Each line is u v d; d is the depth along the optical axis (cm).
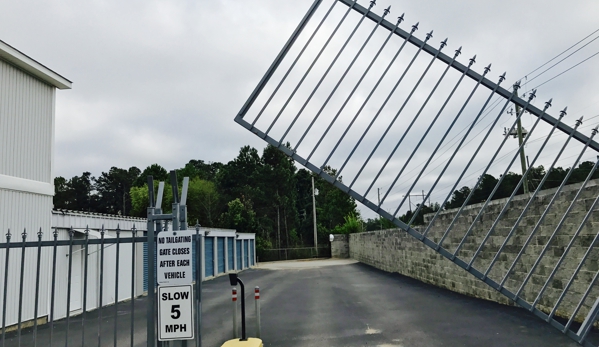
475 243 1192
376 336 789
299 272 2611
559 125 373
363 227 4812
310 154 365
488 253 1117
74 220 1261
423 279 1725
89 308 1285
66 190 6344
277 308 1176
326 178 365
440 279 1510
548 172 370
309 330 868
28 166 1107
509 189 1722
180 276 443
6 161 1041
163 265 446
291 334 838
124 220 1518
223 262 2833
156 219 455
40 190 1134
